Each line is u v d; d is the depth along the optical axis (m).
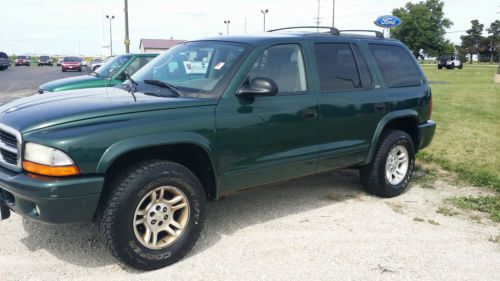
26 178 3.11
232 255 3.77
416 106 5.52
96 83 9.04
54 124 3.15
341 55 4.81
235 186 3.98
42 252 3.72
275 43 4.25
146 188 3.33
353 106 4.73
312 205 5.07
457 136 9.13
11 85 21.98
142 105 3.45
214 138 3.70
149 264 3.42
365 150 4.99
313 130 4.41
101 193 3.22
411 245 4.07
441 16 81.38
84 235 4.05
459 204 5.19
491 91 20.72
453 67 58.53
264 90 3.70
